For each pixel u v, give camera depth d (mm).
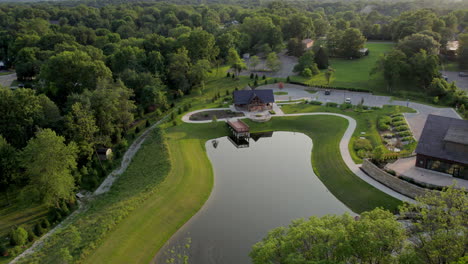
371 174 59938
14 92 69438
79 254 42438
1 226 51250
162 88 98188
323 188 59594
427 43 118625
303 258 28141
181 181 60281
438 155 56188
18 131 64625
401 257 28766
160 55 112125
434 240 29141
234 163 69062
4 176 57062
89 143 66562
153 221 50250
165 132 81375
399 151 67125
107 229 46844
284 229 34156
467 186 52594
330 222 32875
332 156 68000
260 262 30344
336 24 190125
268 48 147125
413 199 52531
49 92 88875
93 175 63094
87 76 88562
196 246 45719
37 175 52750
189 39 121312
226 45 141375
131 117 79812
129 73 96875
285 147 75562
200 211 53750
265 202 55281
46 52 122625
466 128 57406
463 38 126750
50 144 52562
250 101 93062
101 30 179000
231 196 57344
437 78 99875
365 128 79500
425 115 85375
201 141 78562
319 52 131750
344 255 28516
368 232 29266
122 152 74250
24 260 42688
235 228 49000
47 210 54938
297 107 95625
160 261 43406
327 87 109375
